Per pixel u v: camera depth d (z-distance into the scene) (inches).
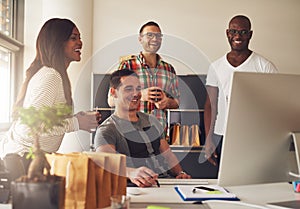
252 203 45.8
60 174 39.0
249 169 49.2
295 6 143.9
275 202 46.5
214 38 142.0
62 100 57.9
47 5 131.8
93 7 140.0
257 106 46.6
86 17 134.3
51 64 58.0
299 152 48.8
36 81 56.7
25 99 56.6
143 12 141.0
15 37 133.6
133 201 46.2
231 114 46.2
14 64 131.8
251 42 142.4
